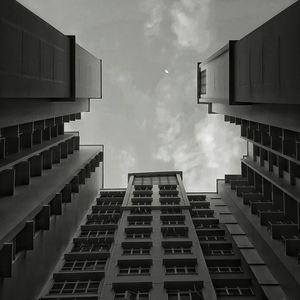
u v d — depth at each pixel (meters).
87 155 59.66
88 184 61.44
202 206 63.56
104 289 35.31
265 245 40.81
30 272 33.66
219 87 44.66
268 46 27.67
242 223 52.50
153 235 47.44
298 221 39.34
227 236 52.81
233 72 38.19
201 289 35.22
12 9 23.48
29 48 26.38
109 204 64.56
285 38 24.47
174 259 39.81
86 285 38.06
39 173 43.22
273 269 38.47
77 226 53.50
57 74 33.44
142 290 35.34
